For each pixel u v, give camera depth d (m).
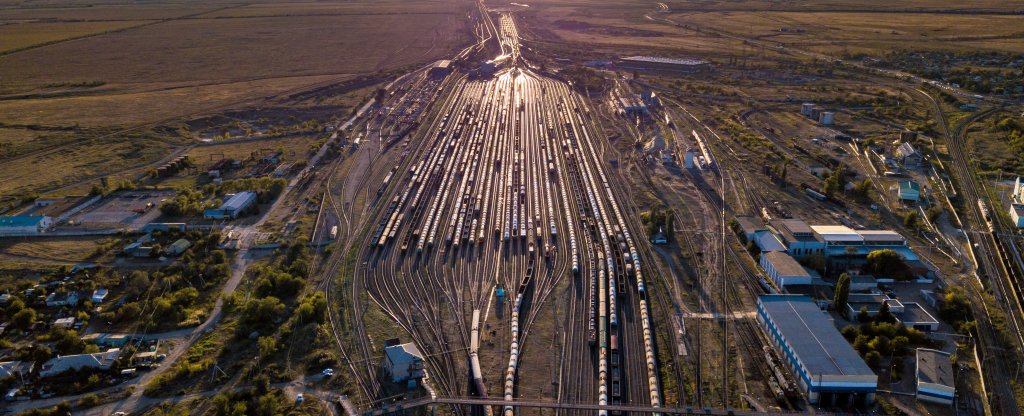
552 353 107.56
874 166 190.50
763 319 112.00
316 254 142.75
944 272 130.50
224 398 93.56
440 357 106.56
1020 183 166.38
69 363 101.38
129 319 116.12
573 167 195.88
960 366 101.31
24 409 94.88
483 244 146.50
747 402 94.88
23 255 139.75
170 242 145.88
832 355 97.25
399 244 147.25
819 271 129.75
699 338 110.75
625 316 117.81
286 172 194.25
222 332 113.25
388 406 93.44
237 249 144.25
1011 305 118.56
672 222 148.25
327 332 113.38
